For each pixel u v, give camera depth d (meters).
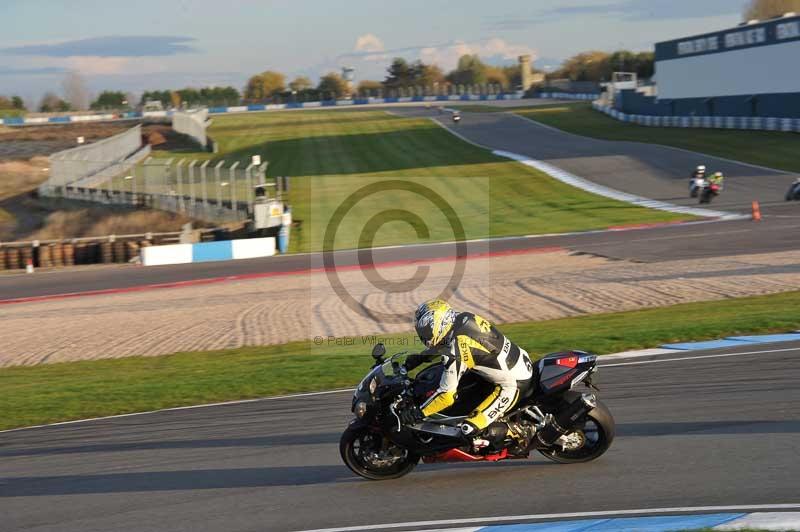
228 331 68.19
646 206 146.00
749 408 33.16
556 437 27.22
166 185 167.00
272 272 107.06
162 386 47.75
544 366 28.02
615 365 44.34
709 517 22.06
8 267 135.00
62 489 28.89
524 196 165.62
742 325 52.69
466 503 24.66
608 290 74.69
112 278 112.56
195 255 125.50
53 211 195.38
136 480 29.34
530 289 78.62
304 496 26.25
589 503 23.92
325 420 36.44
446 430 26.66
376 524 23.38
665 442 29.31
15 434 39.12
